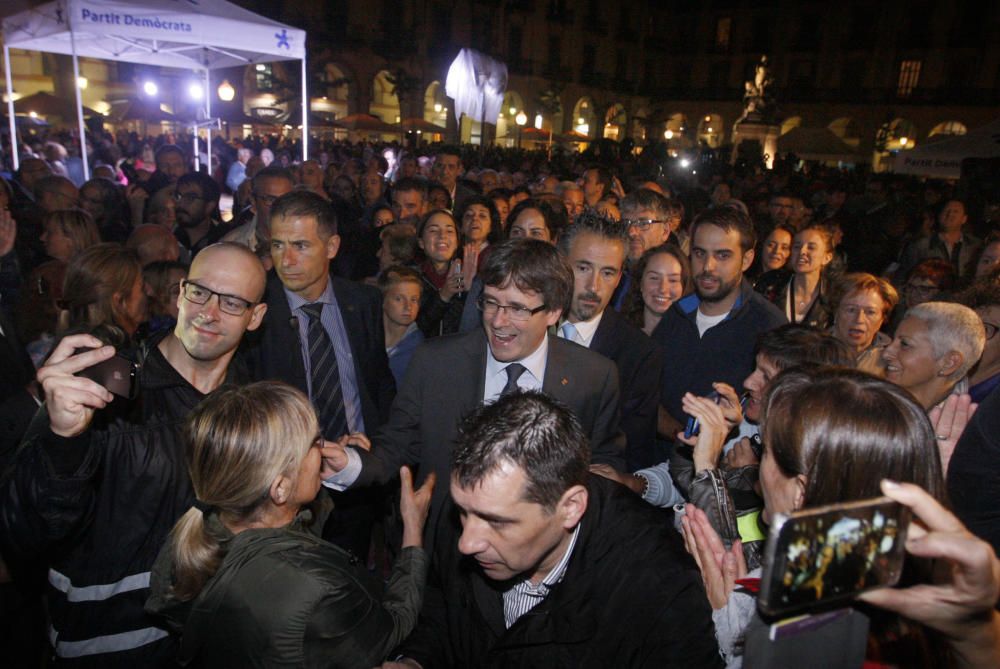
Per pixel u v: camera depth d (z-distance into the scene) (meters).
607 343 2.60
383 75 31.94
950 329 2.10
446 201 5.79
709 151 23.53
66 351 1.46
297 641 1.31
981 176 8.12
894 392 1.04
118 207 5.90
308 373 2.70
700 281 2.87
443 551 1.65
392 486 2.67
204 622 1.36
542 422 1.29
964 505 1.89
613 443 2.20
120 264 2.22
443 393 2.12
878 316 2.83
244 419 1.38
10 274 3.51
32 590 2.02
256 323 2.00
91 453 1.49
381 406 2.99
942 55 34.59
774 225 5.86
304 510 1.65
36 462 1.45
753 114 24.48
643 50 43.69
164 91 24.00
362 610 1.40
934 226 5.93
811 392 1.07
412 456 2.18
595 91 41.72
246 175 9.83
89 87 27.86
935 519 0.82
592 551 1.42
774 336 2.11
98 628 1.71
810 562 0.76
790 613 0.82
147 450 1.73
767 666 0.84
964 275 4.44
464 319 3.01
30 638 2.13
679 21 43.59
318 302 2.75
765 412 1.19
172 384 1.81
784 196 6.22
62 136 17.12
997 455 1.82
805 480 1.04
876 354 2.43
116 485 1.70
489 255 1.96
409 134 27.02
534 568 1.42
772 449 1.12
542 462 1.24
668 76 44.56
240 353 2.23
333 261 5.03
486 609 1.53
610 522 1.44
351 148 18.69
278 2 27.47
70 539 1.65
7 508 1.48
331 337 2.79
